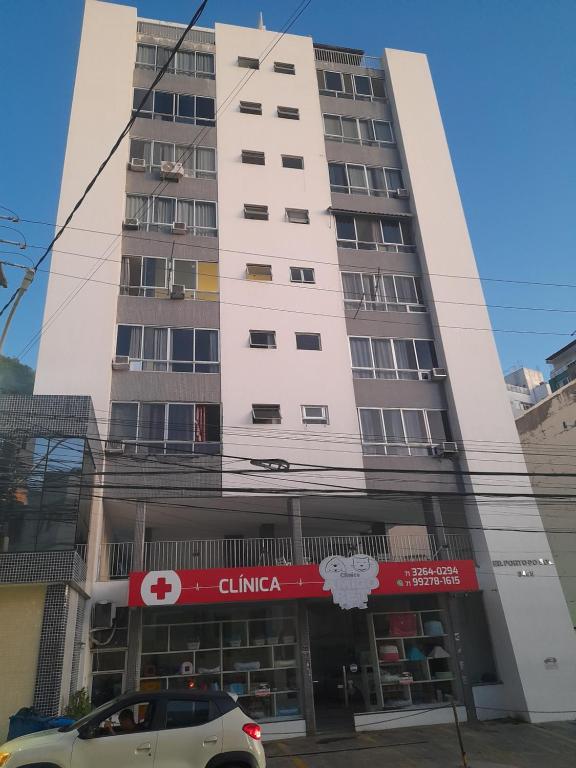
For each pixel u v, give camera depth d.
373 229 22.67
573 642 17.22
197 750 7.64
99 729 7.66
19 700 11.32
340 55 26.05
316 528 22.27
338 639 21.27
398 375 20.31
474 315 21.41
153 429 17.61
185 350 18.88
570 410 23.36
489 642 17.92
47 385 17.11
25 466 13.07
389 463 18.84
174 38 24.00
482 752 12.92
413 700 16.72
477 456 19.27
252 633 16.50
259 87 23.94
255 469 17.70
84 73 22.00
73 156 20.52
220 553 20.06
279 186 22.27
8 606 12.00
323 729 15.73
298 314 20.25
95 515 16.03
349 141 24.25
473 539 18.66
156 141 21.89
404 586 16.27
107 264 19.16
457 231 22.81
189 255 20.31
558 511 23.06
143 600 14.65
